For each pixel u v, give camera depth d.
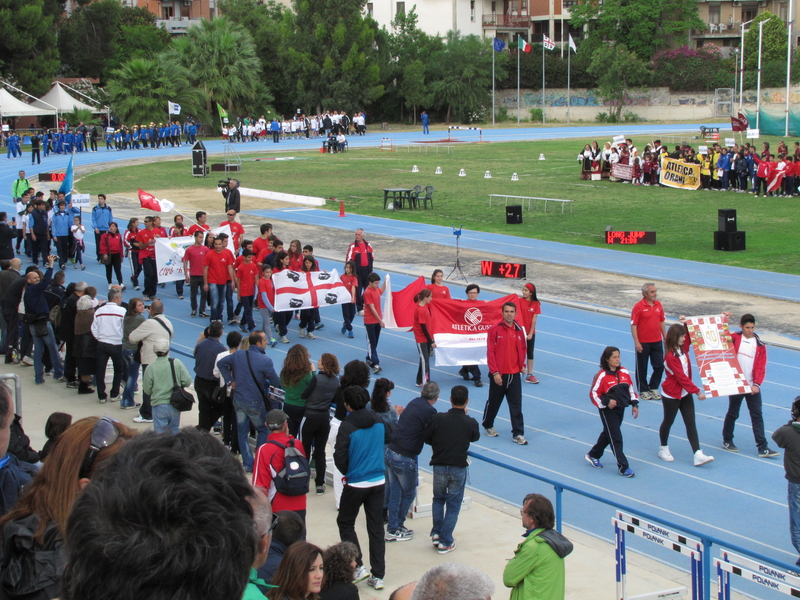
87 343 14.48
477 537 9.70
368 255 20.72
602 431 12.17
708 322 12.25
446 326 15.66
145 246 21.98
